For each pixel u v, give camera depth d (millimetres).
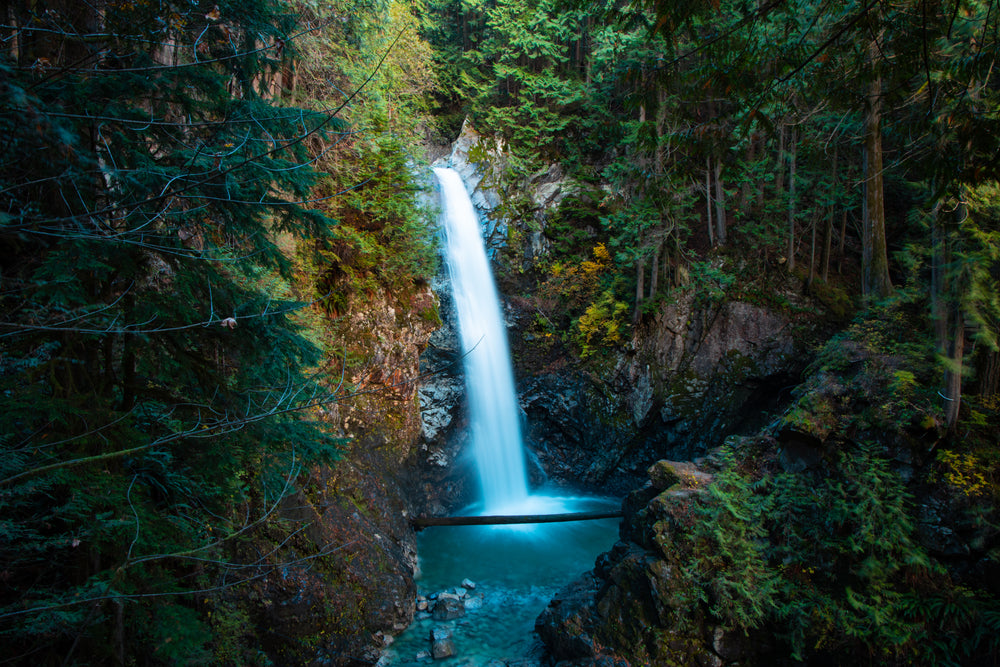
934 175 2838
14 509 3377
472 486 16141
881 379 9570
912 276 10305
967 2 2730
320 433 5082
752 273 15531
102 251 3369
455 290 17125
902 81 2934
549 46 17859
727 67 3068
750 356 15164
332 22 10180
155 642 4137
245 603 7195
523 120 19609
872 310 10891
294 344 4516
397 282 12594
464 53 20672
